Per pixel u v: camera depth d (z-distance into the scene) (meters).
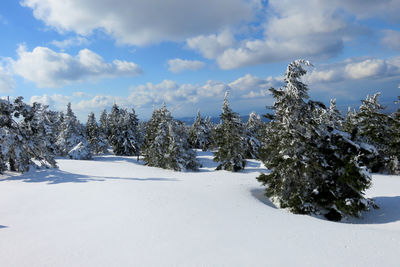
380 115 26.81
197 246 6.33
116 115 61.84
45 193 12.95
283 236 7.06
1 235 7.23
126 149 50.84
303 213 11.59
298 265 5.41
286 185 12.59
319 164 11.89
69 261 5.61
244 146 32.97
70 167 25.23
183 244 6.45
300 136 12.13
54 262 5.57
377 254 6.01
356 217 12.07
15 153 18.81
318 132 12.38
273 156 13.83
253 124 51.91
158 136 34.19
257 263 5.47
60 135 44.34
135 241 6.64
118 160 41.94
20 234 7.29
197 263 5.45
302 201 11.96
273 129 13.91
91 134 53.66
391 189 17.53
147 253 5.95
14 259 5.73
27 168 19.34
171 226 7.73
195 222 8.14
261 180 14.17
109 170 24.30
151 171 25.78
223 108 28.92
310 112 12.61
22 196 12.40
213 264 5.41
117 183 15.30
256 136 49.66
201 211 9.37
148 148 36.03
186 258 5.69
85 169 24.28
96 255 5.88
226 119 28.94
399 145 25.30
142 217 8.55
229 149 28.38
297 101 12.38
